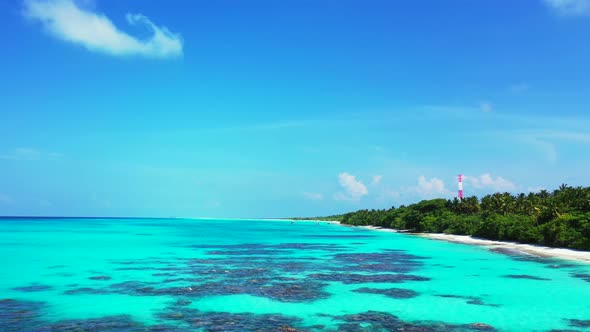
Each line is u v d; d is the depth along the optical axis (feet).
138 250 194.08
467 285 106.01
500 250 193.88
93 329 65.92
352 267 136.87
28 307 79.51
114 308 79.05
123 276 114.93
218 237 316.40
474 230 293.84
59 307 79.61
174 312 76.48
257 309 79.20
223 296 89.76
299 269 130.62
